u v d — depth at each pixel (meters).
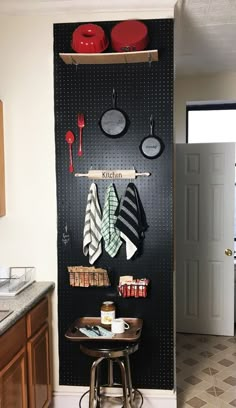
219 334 3.77
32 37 2.42
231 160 3.61
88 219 2.32
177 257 3.79
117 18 2.35
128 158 2.35
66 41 2.38
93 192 2.34
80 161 2.38
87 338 2.02
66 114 2.38
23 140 2.46
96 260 2.37
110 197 2.32
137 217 2.29
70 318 2.42
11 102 2.45
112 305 2.27
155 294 2.36
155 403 2.39
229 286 3.71
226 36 2.96
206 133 4.30
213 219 3.69
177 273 3.81
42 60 2.42
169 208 2.33
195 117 4.31
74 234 2.41
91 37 2.19
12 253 2.50
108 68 2.35
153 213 2.35
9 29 2.43
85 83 2.36
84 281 2.34
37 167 2.46
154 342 2.38
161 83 2.31
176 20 2.63
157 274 2.36
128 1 2.28
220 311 3.75
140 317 2.38
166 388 2.39
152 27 2.31
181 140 4.06
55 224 2.46
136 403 2.40
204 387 2.76
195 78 4.00
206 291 3.76
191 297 3.80
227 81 3.94
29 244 2.48
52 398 2.46
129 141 2.35
